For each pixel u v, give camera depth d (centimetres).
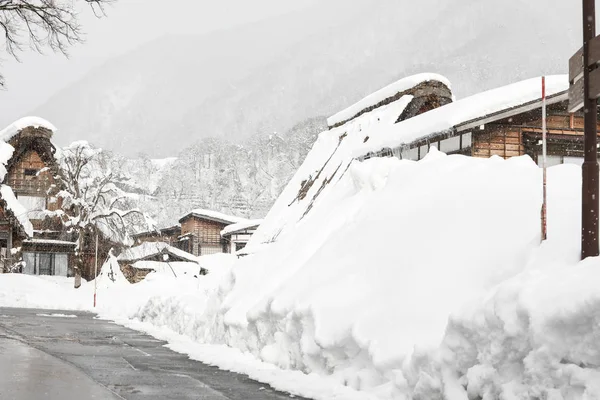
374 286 998
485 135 2448
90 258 5559
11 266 5147
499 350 620
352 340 912
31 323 2125
